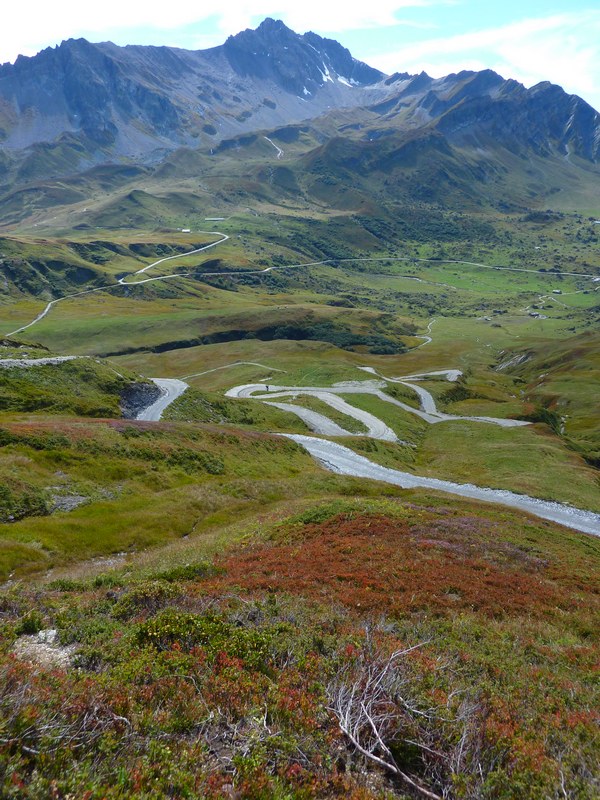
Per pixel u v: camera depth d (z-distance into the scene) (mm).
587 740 9555
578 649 16125
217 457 58906
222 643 11453
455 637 15914
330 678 10508
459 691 9898
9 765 6000
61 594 18344
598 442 121000
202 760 7234
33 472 41750
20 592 16469
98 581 21578
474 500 56312
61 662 11055
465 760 8031
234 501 47875
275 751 7629
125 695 8453
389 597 19219
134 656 10828
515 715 10188
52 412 68750
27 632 12922
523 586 22828
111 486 44938
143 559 30250
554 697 11836
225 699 9047
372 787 7461
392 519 33344
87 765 6422
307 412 112250
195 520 42375
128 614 14711
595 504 64438
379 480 66688
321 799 7043
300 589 19781
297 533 30781
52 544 32625
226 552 28422
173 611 13219
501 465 82938
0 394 68125
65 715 7242
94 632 12859
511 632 17109
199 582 20703
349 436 90625
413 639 14758
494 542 30344
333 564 23312
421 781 7730
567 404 156375
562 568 27641
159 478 49188
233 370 172625
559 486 70875
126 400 83125
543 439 100375
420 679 10781
